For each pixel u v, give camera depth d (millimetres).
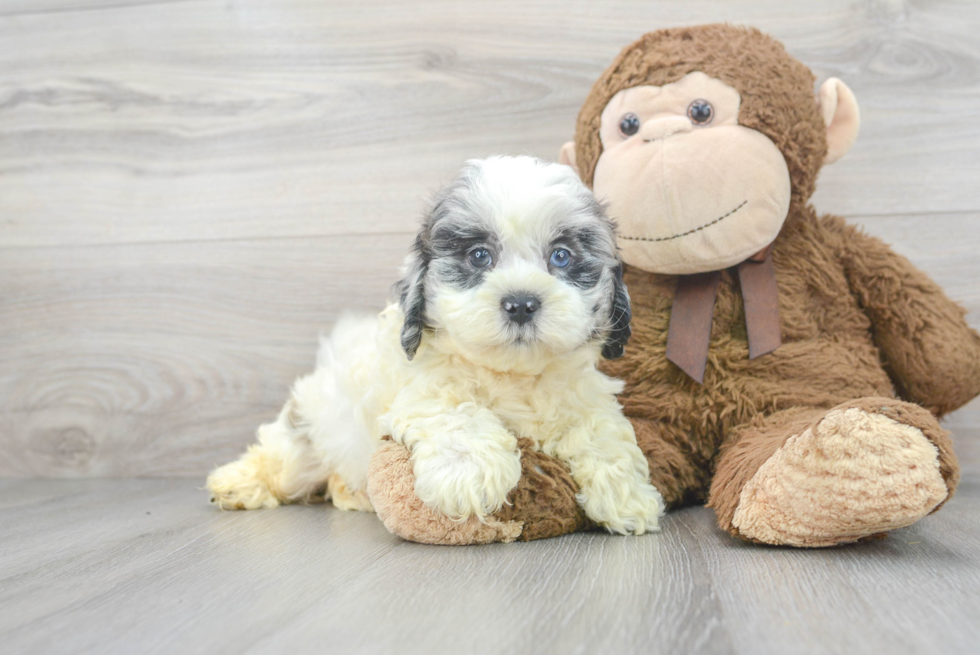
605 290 606
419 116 852
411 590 495
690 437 678
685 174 643
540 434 609
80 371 899
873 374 675
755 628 440
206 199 881
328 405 688
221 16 878
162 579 530
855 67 794
